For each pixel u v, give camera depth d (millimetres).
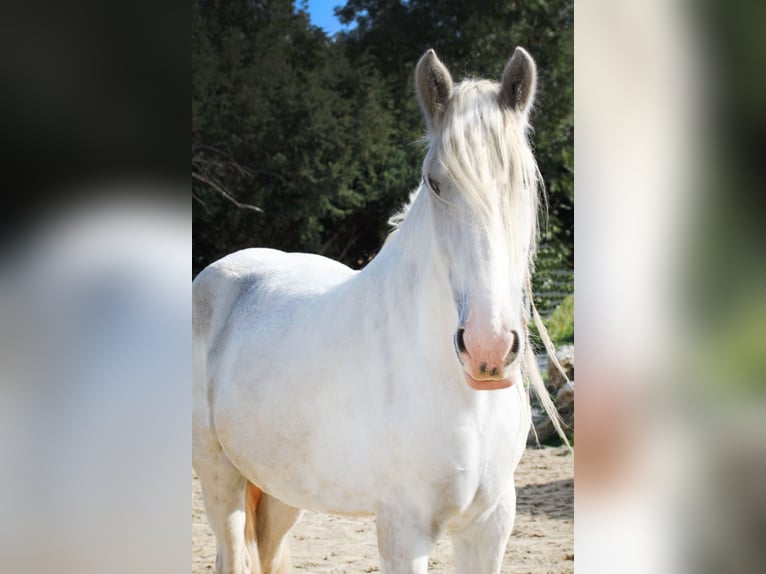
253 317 2936
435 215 1964
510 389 2209
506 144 1860
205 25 13891
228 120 13344
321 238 14688
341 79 14438
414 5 15078
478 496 2182
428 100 2008
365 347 2287
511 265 1821
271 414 2566
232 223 13508
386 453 2199
